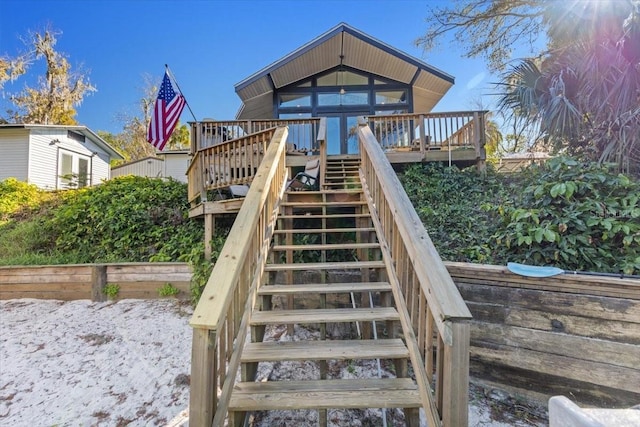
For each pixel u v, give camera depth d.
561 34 5.36
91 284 4.40
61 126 10.69
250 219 2.01
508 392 2.27
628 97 3.47
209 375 1.26
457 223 3.79
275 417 2.09
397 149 6.59
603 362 1.99
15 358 2.96
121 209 6.05
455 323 1.29
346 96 8.95
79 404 2.34
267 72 7.91
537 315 2.21
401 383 1.75
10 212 7.46
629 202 2.83
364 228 3.30
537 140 4.28
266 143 3.93
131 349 3.10
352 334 3.13
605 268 2.50
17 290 4.53
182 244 5.12
